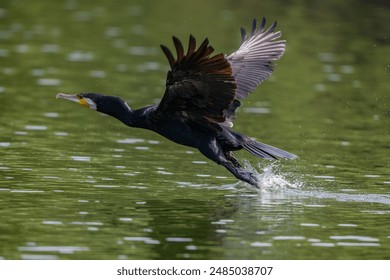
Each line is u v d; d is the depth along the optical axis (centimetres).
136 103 1989
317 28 3028
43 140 1667
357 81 2358
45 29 2944
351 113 2000
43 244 1089
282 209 1273
